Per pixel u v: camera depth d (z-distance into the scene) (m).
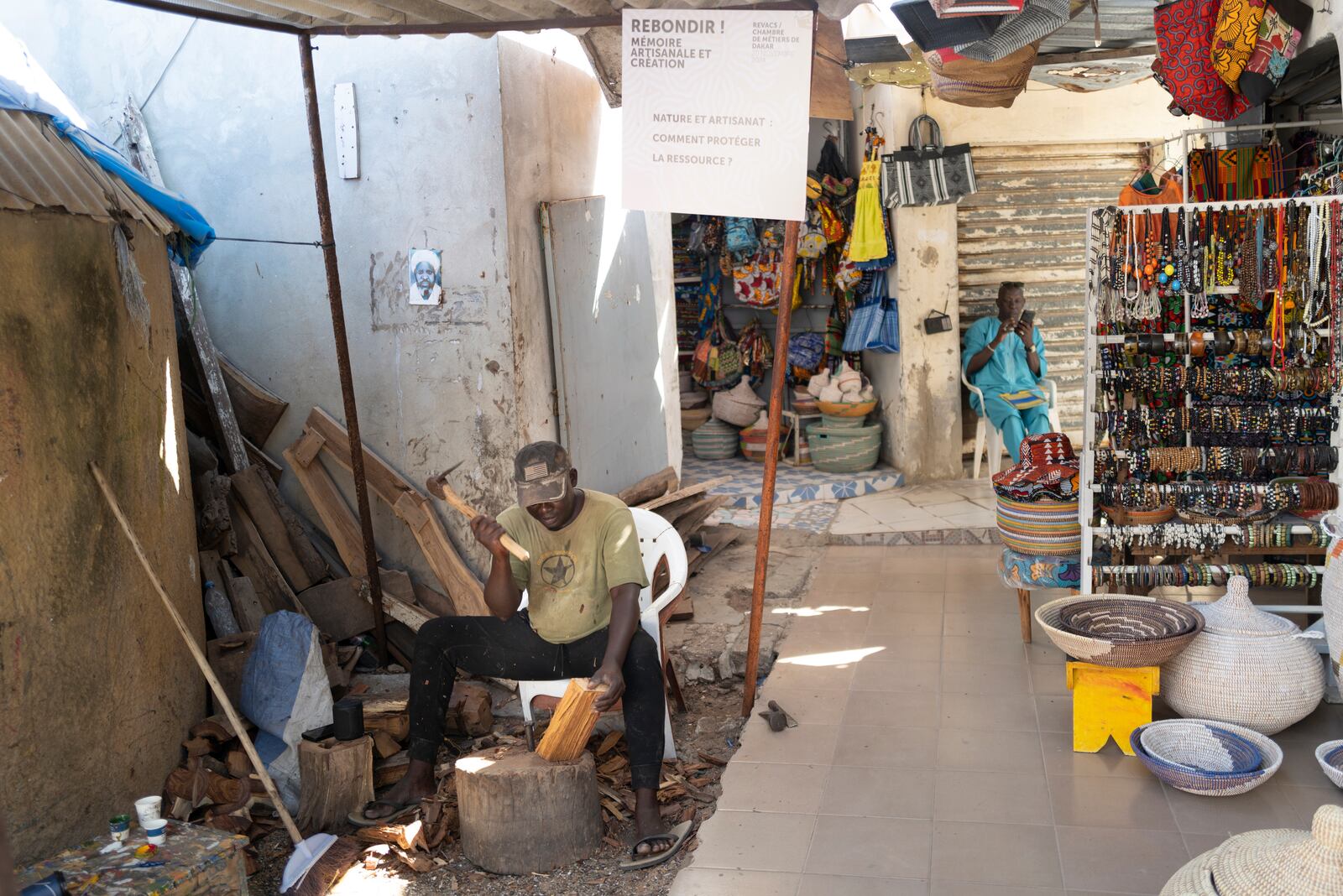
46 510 3.27
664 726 3.79
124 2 3.58
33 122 3.74
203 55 5.02
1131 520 4.54
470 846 3.51
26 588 3.17
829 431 8.38
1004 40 4.27
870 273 8.34
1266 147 5.48
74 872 2.89
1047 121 8.05
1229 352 4.45
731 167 3.96
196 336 4.94
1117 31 5.58
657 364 6.96
